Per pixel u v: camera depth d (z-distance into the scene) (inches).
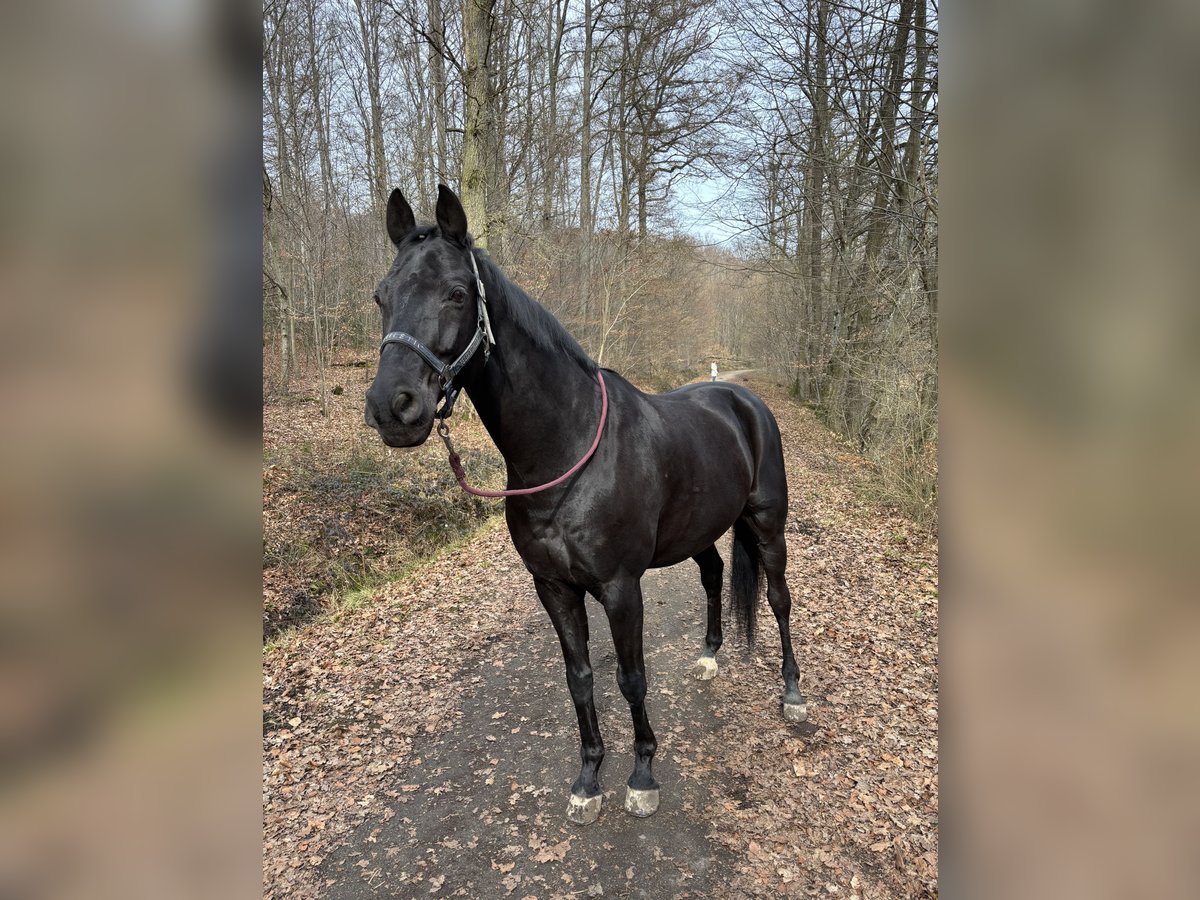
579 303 639.1
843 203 410.3
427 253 74.7
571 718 126.7
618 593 90.9
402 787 108.9
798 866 87.5
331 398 481.4
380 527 263.9
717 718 123.2
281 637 185.3
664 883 86.3
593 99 647.1
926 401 269.9
